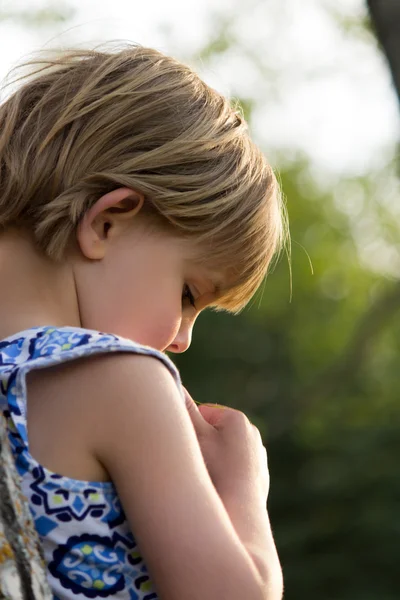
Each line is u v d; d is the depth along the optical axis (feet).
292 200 64.54
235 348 57.16
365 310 69.31
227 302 6.49
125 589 5.25
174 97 6.17
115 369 5.24
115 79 6.15
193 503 5.06
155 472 5.09
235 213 6.06
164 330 5.88
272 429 56.90
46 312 5.67
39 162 5.86
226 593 4.99
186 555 4.99
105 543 5.21
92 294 5.74
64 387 5.26
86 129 5.92
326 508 51.49
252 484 5.82
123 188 5.76
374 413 60.80
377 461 52.29
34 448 5.21
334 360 64.03
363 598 47.29
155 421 5.15
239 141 6.31
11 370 5.21
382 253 68.49
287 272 63.21
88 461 5.19
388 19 15.07
